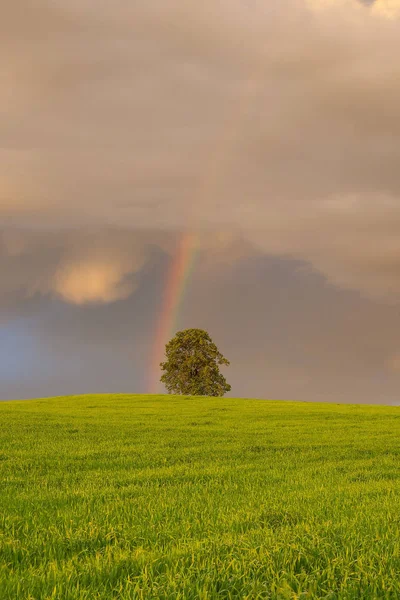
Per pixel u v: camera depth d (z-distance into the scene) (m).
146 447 30.94
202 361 114.69
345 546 9.27
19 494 16.91
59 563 9.01
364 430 41.72
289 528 11.02
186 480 20.45
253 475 21.36
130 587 7.48
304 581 7.70
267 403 70.50
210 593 7.30
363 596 7.32
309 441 34.47
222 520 12.36
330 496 16.02
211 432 39.12
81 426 42.09
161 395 83.00
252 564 8.22
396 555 8.74
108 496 16.34
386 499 15.50
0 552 9.73
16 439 34.53
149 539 10.52
